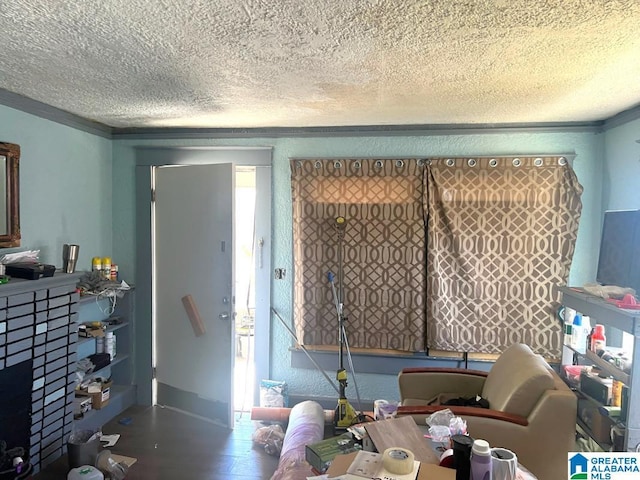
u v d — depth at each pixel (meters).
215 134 3.48
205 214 3.29
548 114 2.90
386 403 2.46
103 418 3.22
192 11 1.48
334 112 2.89
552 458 2.03
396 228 3.25
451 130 3.22
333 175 3.32
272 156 3.45
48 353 2.53
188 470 2.64
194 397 3.38
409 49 1.81
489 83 2.25
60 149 3.00
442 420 2.03
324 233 3.33
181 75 2.16
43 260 2.86
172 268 3.49
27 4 1.44
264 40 1.72
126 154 3.59
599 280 2.46
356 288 3.31
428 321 3.21
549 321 3.09
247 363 3.82
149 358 3.60
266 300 3.47
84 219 3.27
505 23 1.55
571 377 2.54
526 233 3.11
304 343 3.40
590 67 2.00
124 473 2.54
